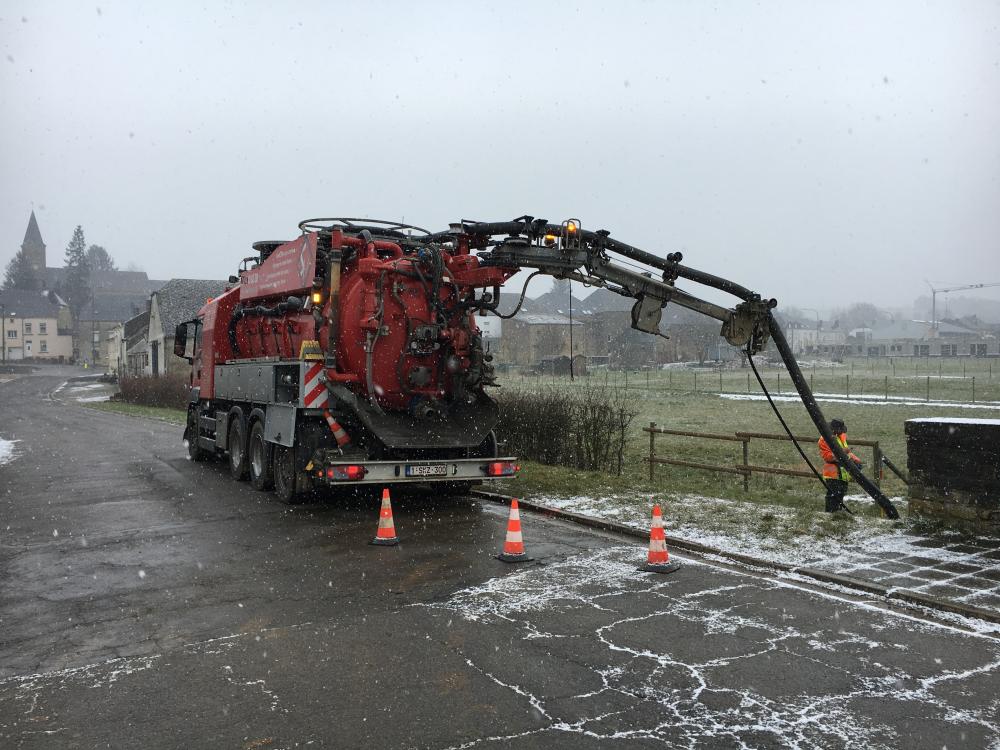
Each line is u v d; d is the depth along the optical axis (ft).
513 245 29.73
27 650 18.95
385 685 16.58
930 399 112.16
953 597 21.76
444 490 41.55
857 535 29.04
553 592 23.24
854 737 14.26
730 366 280.10
